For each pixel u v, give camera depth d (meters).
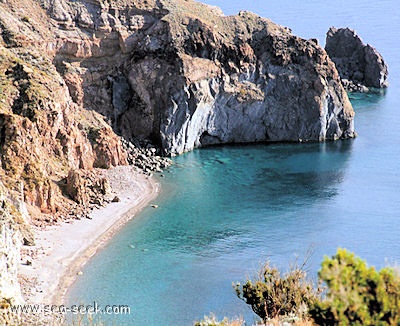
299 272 50.06
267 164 129.62
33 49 122.56
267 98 143.62
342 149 139.75
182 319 72.88
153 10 141.88
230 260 88.12
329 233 97.62
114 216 100.81
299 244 93.75
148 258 88.12
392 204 109.44
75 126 113.69
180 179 119.62
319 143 144.25
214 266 86.19
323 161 131.62
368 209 107.25
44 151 104.81
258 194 113.38
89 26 136.75
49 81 112.81
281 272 83.12
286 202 110.00
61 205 98.81
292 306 47.59
